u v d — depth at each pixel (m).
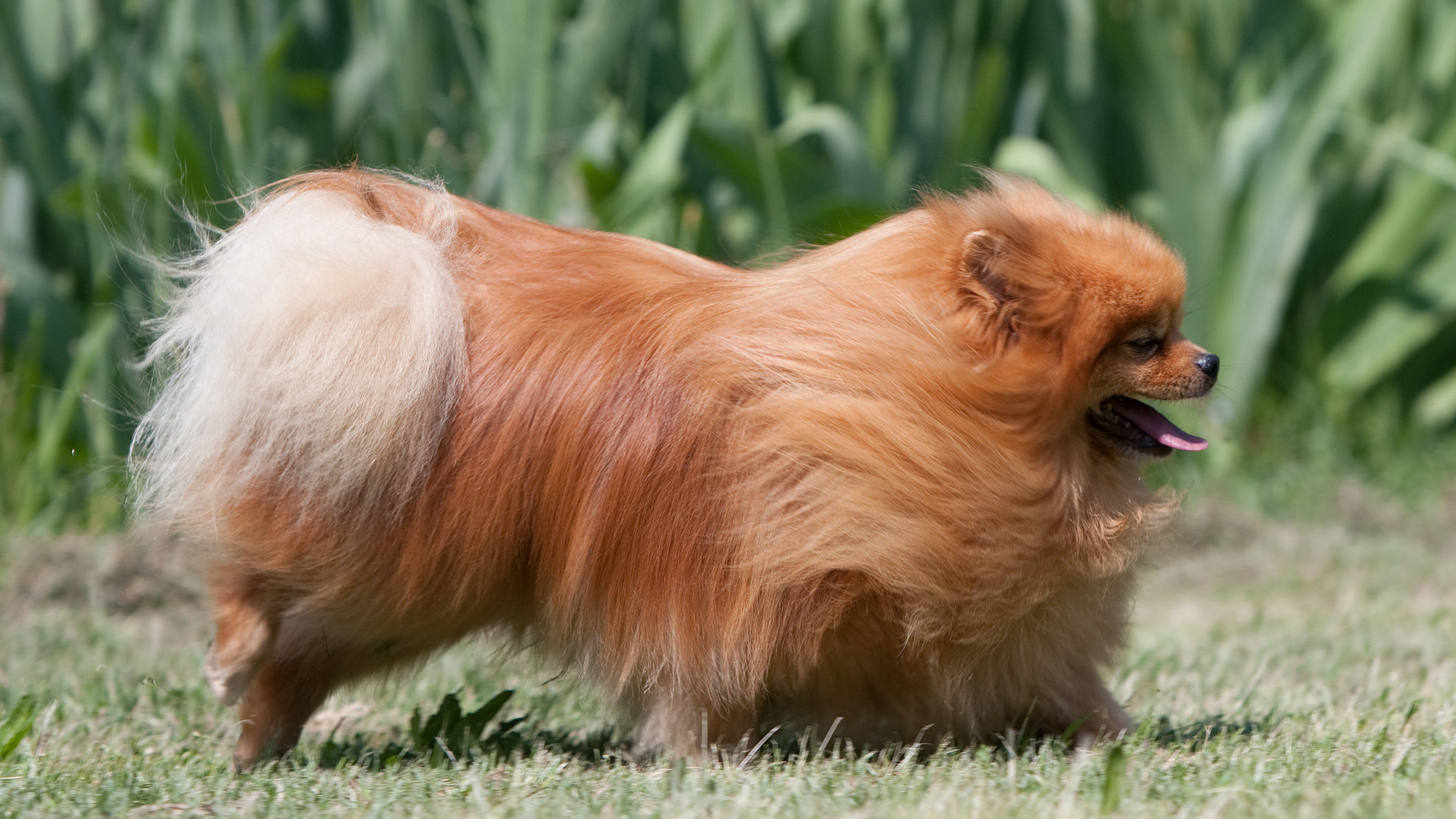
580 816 6.86
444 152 18.44
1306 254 22.06
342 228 8.18
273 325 7.95
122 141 18.72
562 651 8.56
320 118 18.92
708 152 18.61
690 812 6.81
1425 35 21.44
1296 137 19.86
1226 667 11.27
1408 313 21.42
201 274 8.55
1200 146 19.61
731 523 7.86
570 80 18.16
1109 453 8.45
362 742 9.38
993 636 8.06
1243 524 18.12
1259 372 20.41
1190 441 8.27
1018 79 20.89
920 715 8.42
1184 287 8.29
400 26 17.84
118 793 7.30
